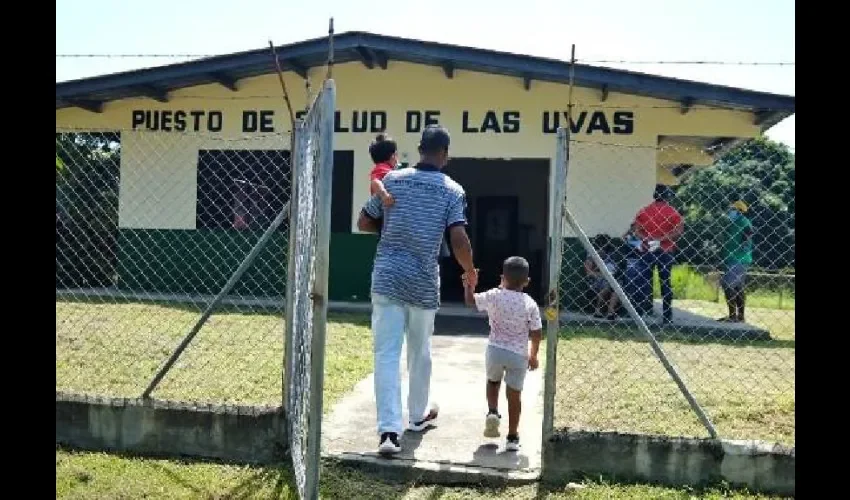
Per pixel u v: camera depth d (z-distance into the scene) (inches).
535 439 178.4
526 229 668.7
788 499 148.9
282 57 439.2
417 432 180.9
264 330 317.7
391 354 166.2
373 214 177.9
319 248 117.3
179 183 493.0
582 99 454.0
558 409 208.1
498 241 673.0
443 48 427.5
